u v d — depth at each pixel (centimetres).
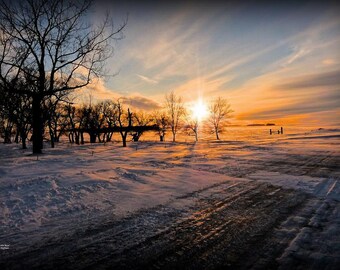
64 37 1708
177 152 1939
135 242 402
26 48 1647
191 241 405
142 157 1570
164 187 768
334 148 2044
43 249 379
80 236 424
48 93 1736
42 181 781
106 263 341
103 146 2922
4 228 457
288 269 322
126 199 640
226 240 407
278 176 941
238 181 857
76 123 4441
